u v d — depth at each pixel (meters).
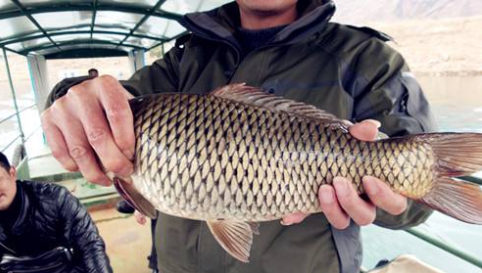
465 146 0.32
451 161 0.32
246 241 0.34
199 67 0.44
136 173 0.32
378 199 0.30
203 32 0.42
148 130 0.31
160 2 1.38
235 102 0.33
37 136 2.49
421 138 0.33
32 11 1.37
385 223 0.36
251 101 0.33
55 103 0.27
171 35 2.17
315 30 0.38
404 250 1.34
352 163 0.32
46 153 2.24
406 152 0.32
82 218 0.70
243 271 0.37
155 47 2.67
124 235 1.29
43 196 0.66
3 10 1.31
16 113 1.94
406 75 0.36
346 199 0.30
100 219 1.43
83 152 0.27
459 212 0.31
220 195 0.32
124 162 0.29
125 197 0.31
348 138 0.33
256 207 0.32
